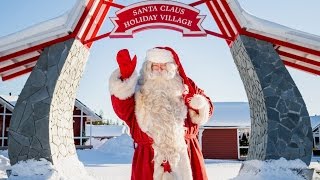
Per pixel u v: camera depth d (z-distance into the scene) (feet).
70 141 34.06
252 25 30.71
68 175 28.35
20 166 27.04
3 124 89.76
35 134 28.27
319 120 116.67
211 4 36.14
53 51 29.96
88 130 150.92
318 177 28.55
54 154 28.43
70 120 34.73
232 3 30.68
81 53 32.94
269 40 31.17
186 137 9.52
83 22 30.35
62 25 29.63
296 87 30.60
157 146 8.97
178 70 10.30
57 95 29.84
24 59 33.14
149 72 9.71
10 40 29.19
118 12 30.50
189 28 30.40
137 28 30.40
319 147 102.12
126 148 88.69
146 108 9.32
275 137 29.40
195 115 9.86
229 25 33.37
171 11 30.53
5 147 86.79
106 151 88.48
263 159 29.07
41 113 28.63
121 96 9.22
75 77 33.73
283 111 30.01
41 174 26.43
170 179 8.68
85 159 70.74
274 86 30.48
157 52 9.79
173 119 9.09
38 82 29.40
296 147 29.37
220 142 85.46
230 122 85.87
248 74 33.19
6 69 33.06
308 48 30.60
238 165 60.70
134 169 9.32
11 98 108.37
